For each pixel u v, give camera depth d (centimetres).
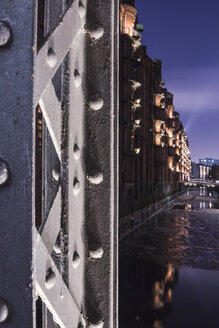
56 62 72
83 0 96
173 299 1400
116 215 99
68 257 84
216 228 3259
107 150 98
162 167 5266
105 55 100
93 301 95
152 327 1133
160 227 3306
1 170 57
